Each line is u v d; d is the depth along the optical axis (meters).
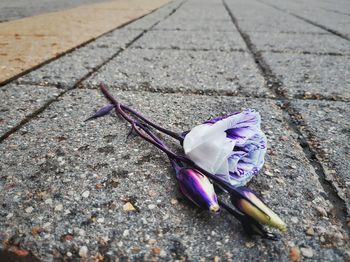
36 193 0.15
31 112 0.22
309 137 0.20
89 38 0.46
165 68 0.34
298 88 0.29
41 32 0.49
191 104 0.25
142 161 0.17
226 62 0.37
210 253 0.12
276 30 0.59
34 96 0.25
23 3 1.00
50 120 0.21
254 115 0.14
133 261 0.11
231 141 0.13
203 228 0.13
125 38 0.49
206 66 0.35
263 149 0.14
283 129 0.21
